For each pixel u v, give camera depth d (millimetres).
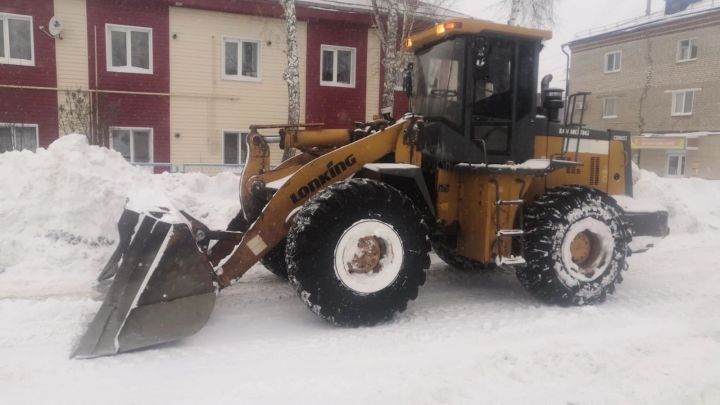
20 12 12688
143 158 14211
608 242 4789
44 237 5609
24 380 3125
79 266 5328
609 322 4285
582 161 5395
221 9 14148
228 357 3527
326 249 3996
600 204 4797
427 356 3582
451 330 4082
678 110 27281
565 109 5074
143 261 3666
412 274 4254
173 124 14242
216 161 14766
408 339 3887
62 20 12969
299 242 3977
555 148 5152
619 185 5684
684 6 28641
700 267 6055
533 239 4652
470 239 4789
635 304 4766
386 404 2922
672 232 7973
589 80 31406
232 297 4812
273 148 14453
